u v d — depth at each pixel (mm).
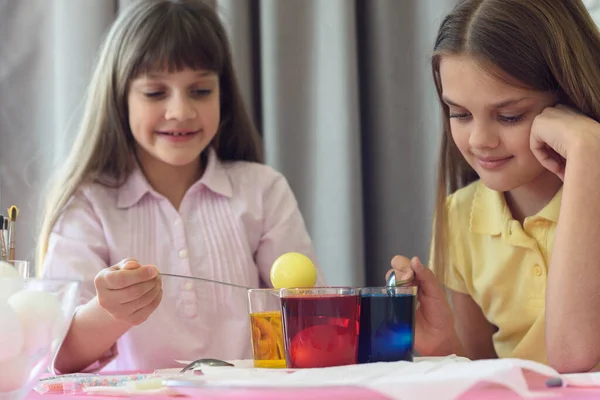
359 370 606
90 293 1309
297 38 1877
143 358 1329
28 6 1904
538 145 1028
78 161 1454
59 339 597
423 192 1843
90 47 1836
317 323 751
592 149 957
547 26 1051
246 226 1469
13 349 542
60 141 1838
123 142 1447
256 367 815
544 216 1171
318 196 1857
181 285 1367
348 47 1816
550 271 940
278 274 875
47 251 1391
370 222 1907
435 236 1341
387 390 500
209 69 1424
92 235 1380
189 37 1397
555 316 914
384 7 1854
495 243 1260
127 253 1385
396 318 803
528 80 1027
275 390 528
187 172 1486
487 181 1099
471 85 1035
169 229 1417
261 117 1918
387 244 1882
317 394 521
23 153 1895
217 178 1481
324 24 1842
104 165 1454
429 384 503
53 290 594
